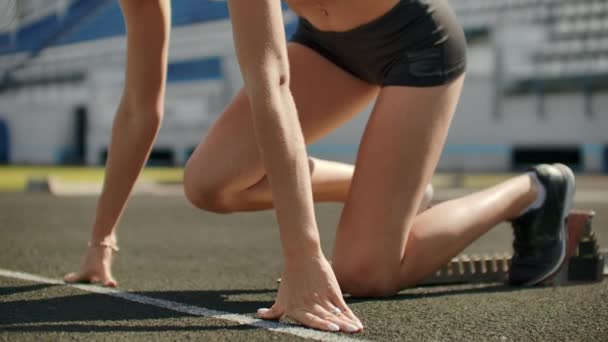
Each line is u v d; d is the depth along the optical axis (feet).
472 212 7.34
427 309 6.43
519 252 7.93
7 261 9.59
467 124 59.41
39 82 84.12
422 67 6.88
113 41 77.25
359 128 63.10
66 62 81.51
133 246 11.97
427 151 6.84
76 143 81.97
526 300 6.97
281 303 5.60
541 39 56.34
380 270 6.79
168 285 7.87
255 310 6.29
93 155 79.66
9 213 18.17
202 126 71.51
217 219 17.78
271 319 5.75
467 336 5.38
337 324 5.33
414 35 6.88
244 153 6.98
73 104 81.35
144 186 32.55
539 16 56.18
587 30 54.80
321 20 7.38
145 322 5.73
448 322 5.87
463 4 58.90
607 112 54.75
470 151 59.41
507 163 58.29
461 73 7.18
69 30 80.94
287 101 5.56
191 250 11.51
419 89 6.86
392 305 6.61
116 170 7.44
